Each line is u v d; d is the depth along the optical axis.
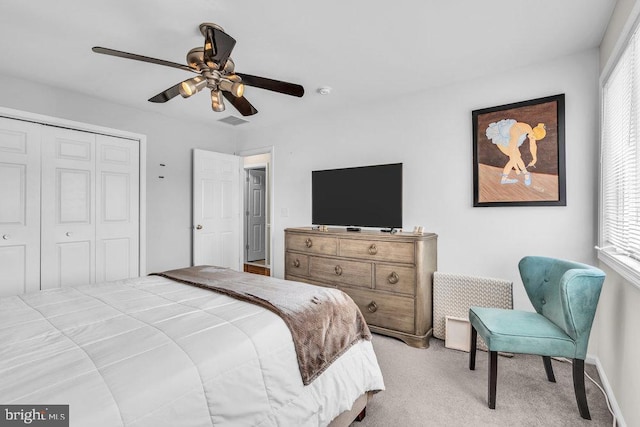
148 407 0.82
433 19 1.90
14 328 1.17
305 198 3.88
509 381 2.02
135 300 1.55
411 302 2.57
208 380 0.96
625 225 1.71
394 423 1.62
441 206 2.89
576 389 1.66
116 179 3.36
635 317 1.47
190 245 4.01
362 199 3.08
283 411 1.14
